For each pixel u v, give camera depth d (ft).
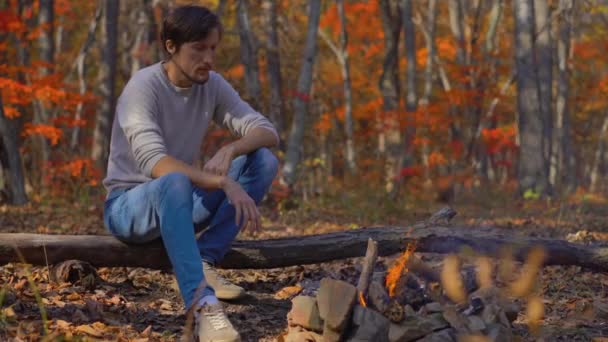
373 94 102.06
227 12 69.15
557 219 36.55
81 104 65.00
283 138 54.19
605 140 136.05
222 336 10.60
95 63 88.58
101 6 67.97
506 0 94.58
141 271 16.03
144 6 55.98
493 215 41.11
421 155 87.51
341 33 77.30
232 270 16.87
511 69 86.48
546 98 73.36
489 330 10.19
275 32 55.42
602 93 95.40
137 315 12.68
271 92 54.70
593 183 125.08
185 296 11.12
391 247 15.03
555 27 92.43
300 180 48.80
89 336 11.02
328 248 14.87
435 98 85.46
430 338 10.02
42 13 58.18
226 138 53.11
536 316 10.81
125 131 12.37
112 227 13.05
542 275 16.61
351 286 10.25
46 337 10.11
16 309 12.00
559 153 90.33
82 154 63.41
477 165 88.38
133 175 12.72
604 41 95.81
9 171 39.65
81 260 14.05
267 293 14.80
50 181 45.68
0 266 15.61
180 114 12.85
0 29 50.85
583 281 16.44
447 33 105.91
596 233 27.63
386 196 44.32
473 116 75.41
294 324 10.72
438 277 11.53
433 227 15.21
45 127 49.29
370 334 10.13
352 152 77.20
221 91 13.53
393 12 82.12
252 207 11.60
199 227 13.82
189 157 13.19
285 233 28.30
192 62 12.42
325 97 100.37
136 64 57.62
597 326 12.73
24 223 29.60
